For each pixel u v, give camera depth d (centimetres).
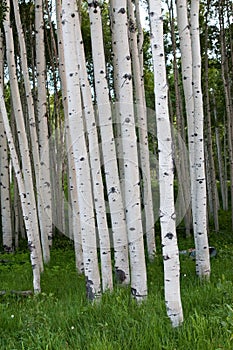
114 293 642
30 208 1000
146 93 2050
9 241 1427
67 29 650
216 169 3105
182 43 868
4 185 1447
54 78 1689
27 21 1664
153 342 430
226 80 1670
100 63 699
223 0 1581
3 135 1462
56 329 504
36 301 666
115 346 427
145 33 1914
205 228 818
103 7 1759
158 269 945
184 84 869
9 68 1019
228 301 559
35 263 757
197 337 430
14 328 539
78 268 975
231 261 992
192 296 593
